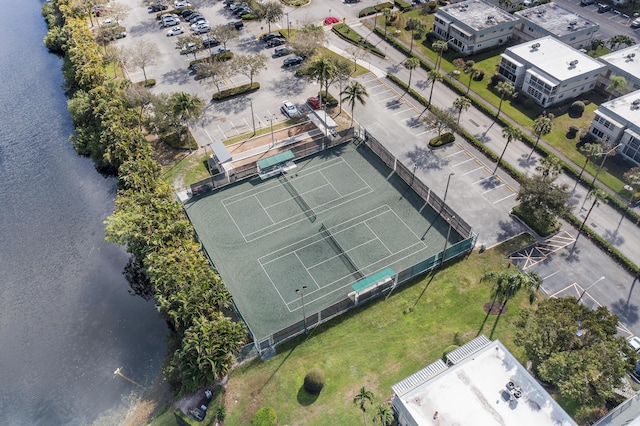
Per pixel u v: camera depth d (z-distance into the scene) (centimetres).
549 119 10344
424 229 8925
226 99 12162
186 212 9319
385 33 14550
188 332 6550
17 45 15550
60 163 11194
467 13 14212
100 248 9300
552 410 5906
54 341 7806
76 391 7162
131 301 8369
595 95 12162
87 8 15225
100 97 11069
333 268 8281
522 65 12150
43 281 8731
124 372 7356
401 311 7650
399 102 12100
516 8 15350
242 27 15000
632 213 9162
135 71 13125
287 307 7700
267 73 13075
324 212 9281
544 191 8488
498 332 7344
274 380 6831
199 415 6556
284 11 15888
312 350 7162
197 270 7344
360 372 6894
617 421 6134
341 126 11312
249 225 9050
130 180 9050
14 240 9481
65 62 14200
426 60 13600
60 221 9831
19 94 13412
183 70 13212
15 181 10750
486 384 6150
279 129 11238
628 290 7994
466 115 11694
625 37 13325
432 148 10712
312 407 6525
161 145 10875
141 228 8100
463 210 9331
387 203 9431
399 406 6034
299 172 10150
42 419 6881
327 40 13875
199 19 15162
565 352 6425
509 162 10394
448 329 7400
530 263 8381
